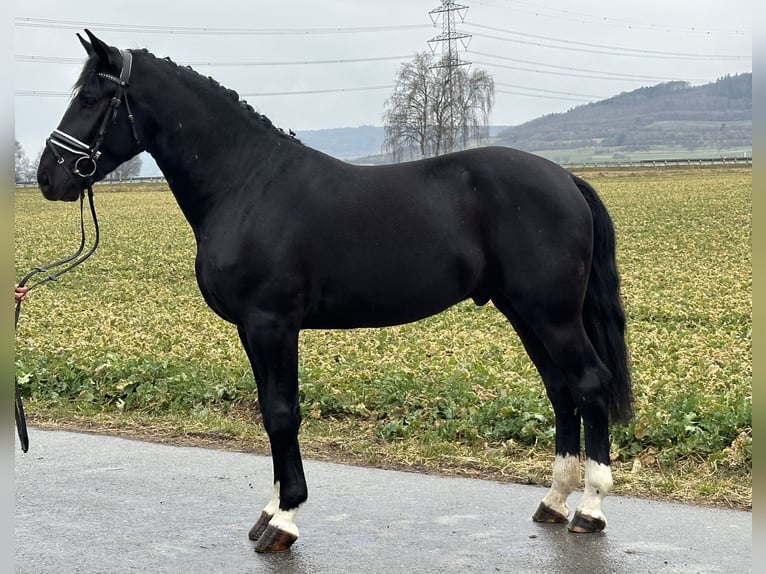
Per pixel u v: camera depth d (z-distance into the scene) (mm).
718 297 14828
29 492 5691
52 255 25406
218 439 7082
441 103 65250
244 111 4961
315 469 6137
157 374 8672
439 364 9008
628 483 5621
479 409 7129
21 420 5109
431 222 4789
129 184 61469
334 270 4750
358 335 11555
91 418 7773
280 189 4770
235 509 5383
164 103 4898
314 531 4938
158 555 4609
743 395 7133
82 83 4891
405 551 4609
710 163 66000
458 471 6059
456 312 14016
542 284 4730
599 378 4773
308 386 7840
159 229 33281
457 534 4848
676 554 4449
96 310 14344
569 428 5070
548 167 4906
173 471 6184
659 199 41000
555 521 5012
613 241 4992
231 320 4902
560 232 4742
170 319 13219
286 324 4703
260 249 4652
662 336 11000
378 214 4773
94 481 5938
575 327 4789
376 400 7617
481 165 4879
